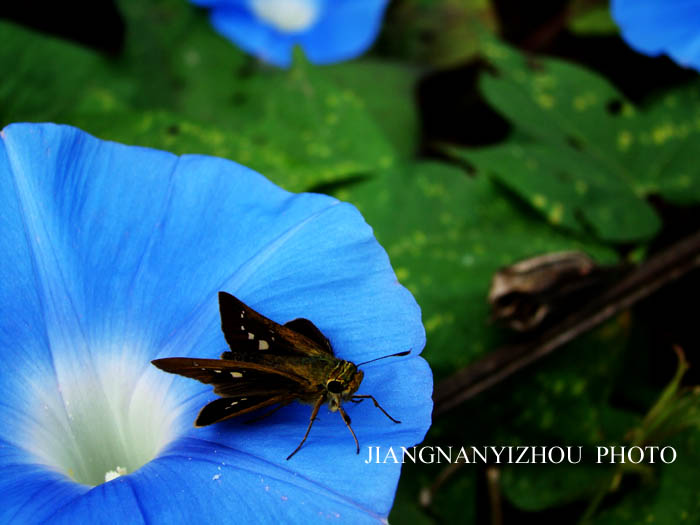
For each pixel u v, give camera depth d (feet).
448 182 0.85
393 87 1.05
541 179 0.85
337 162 0.83
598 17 1.02
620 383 0.83
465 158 0.85
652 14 0.87
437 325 0.79
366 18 1.08
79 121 0.77
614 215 0.85
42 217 0.60
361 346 0.57
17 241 0.59
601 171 0.88
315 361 0.53
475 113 1.07
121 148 0.63
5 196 0.60
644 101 0.93
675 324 0.84
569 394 0.79
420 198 0.84
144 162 0.63
